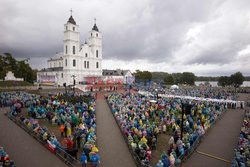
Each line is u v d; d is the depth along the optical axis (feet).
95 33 281.74
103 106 121.29
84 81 250.78
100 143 59.88
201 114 87.66
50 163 45.39
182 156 49.39
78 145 55.21
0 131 66.69
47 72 303.68
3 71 286.05
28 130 65.41
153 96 153.38
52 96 129.49
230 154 55.01
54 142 50.47
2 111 98.68
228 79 417.49
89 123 70.49
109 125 79.30
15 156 48.34
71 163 44.06
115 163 47.29
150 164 47.14
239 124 87.61
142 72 401.29
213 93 182.39
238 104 131.44
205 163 49.52
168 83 431.02
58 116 78.23
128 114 82.99
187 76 478.18
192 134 59.41
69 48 248.93
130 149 53.78
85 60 268.82
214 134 72.74
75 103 107.86
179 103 115.34
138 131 59.72
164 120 76.74
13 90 192.95
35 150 52.29
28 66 320.09
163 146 59.36
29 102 103.81
